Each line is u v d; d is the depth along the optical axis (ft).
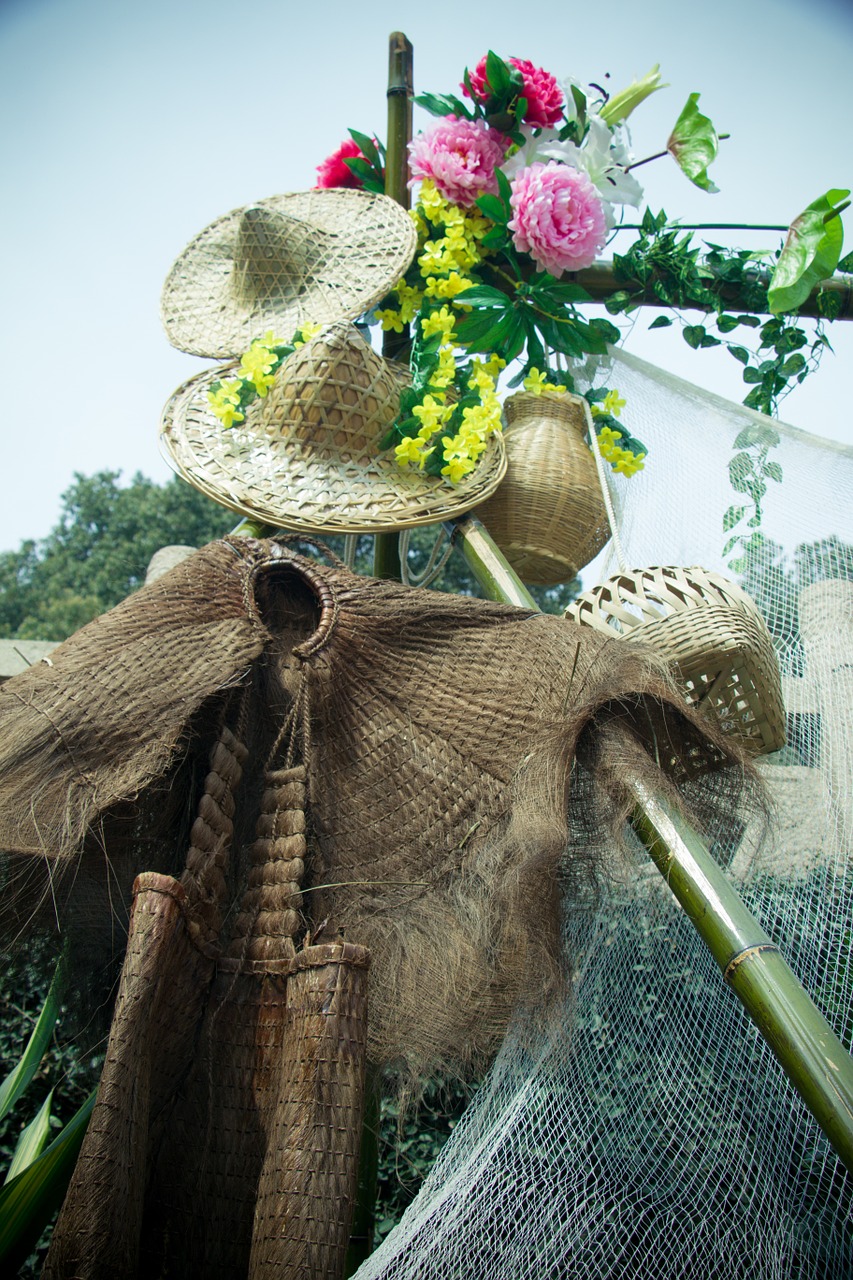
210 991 6.32
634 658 6.71
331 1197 5.30
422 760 7.00
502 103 10.43
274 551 7.62
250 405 9.22
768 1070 7.05
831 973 7.30
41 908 6.59
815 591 8.95
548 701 6.87
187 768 6.91
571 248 9.90
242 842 6.94
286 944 6.34
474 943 6.48
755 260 10.69
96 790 6.35
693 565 8.85
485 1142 6.57
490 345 10.17
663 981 7.38
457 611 7.37
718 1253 6.61
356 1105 5.50
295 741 7.08
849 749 8.00
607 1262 6.67
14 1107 11.01
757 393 10.92
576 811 6.65
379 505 8.81
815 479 9.64
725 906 6.10
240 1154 6.06
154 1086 6.05
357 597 7.37
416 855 6.82
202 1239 6.01
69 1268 5.10
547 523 9.81
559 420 10.24
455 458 8.91
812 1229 6.71
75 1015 7.11
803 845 7.77
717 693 7.39
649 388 10.66
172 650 6.93
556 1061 6.77
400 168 11.11
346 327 9.07
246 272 10.03
